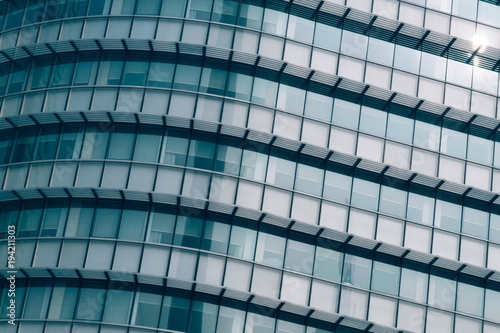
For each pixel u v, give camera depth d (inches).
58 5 1914.4
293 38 1882.4
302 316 1694.1
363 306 1732.3
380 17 1934.1
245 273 1684.3
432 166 1878.7
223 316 1644.9
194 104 1787.6
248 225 1727.4
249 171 1763.0
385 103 1905.8
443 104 1918.1
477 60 1982.0
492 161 1916.8
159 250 1664.6
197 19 1851.6
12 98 1856.5
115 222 1692.9
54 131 1795.0
